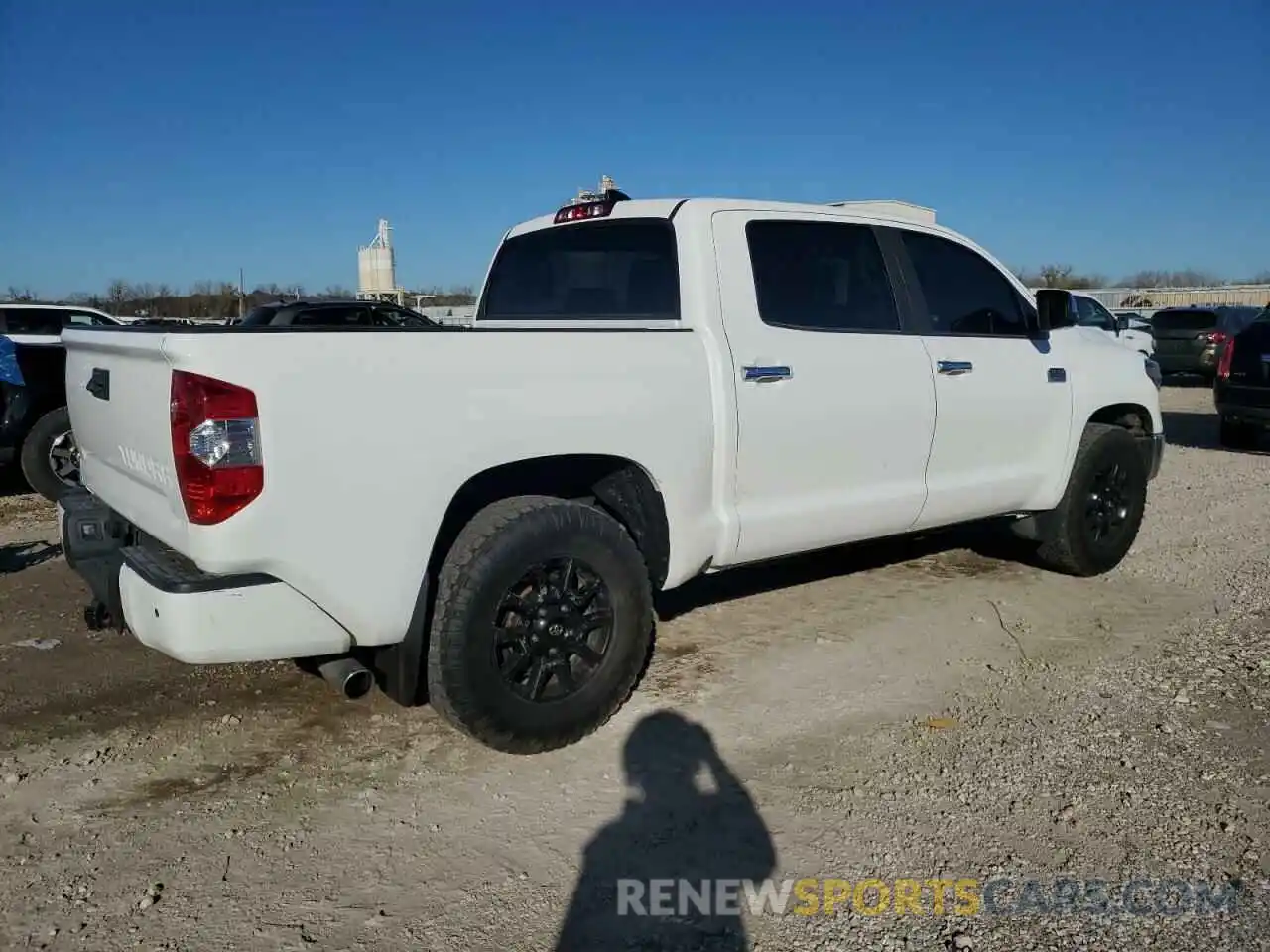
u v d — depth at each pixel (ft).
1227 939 9.07
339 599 10.87
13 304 45.57
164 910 9.41
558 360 12.20
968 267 17.83
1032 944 9.02
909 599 18.81
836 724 13.47
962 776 12.01
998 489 17.87
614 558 12.54
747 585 19.61
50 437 26.50
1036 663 15.65
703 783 11.86
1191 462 36.27
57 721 13.39
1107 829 10.85
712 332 13.97
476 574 11.53
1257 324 38.63
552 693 12.35
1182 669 15.35
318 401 10.45
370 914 9.41
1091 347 19.86
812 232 15.55
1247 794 11.56
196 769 12.16
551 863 10.27
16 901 9.51
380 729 13.26
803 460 14.79
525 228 17.16
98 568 12.50
